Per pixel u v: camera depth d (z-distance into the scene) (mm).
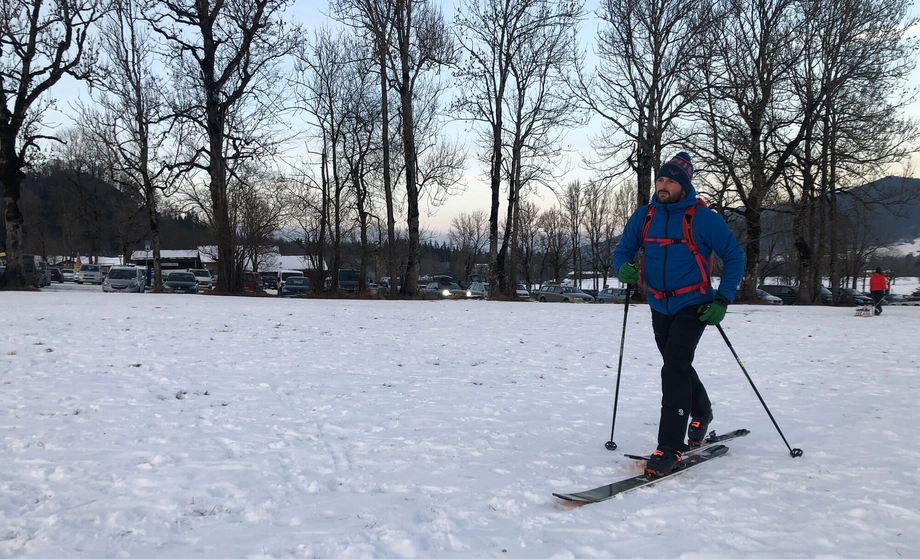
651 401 5633
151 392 5613
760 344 10180
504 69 28234
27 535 2715
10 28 22125
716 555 2439
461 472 3570
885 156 25047
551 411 5199
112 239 68438
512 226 32438
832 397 5754
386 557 2477
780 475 3471
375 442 4191
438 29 25969
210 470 3584
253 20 23781
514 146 30359
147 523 2852
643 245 3898
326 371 6922
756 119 25641
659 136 25625
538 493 3215
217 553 2529
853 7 25266
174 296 20188
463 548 2549
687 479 3445
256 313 13859
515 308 18297
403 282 27438
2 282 23297
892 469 3516
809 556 2420
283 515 2938
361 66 29516
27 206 61438
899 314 18594
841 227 34781
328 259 33281
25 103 22844
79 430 4344
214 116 24281
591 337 10750
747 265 28422
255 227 29328
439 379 6613
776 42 25375
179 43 23609
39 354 7430
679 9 25094
